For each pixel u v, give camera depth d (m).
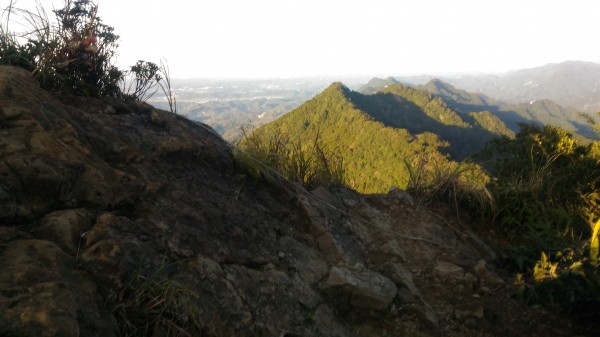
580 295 2.84
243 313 1.98
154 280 1.76
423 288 2.99
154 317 1.66
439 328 2.62
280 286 2.34
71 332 1.30
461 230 3.83
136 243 1.88
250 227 2.70
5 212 1.65
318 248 3.03
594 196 4.79
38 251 1.56
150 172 2.47
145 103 3.18
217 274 2.05
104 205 2.03
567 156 5.51
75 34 2.74
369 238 3.42
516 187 4.32
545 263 3.01
